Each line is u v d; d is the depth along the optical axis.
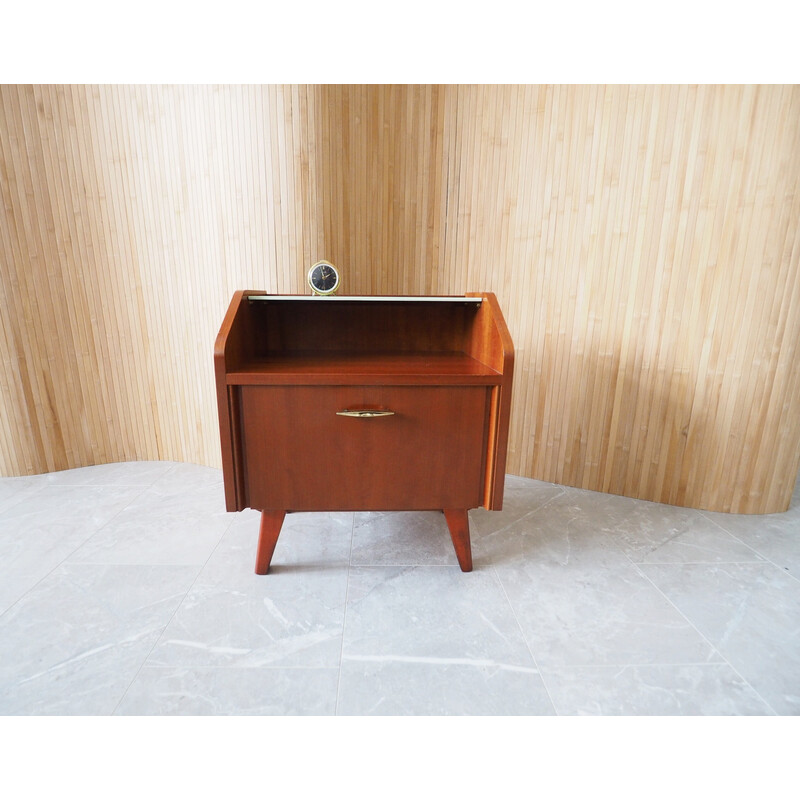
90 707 1.00
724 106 1.55
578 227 1.83
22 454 2.10
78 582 1.39
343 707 1.01
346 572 1.46
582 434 2.00
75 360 2.11
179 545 1.59
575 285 1.88
